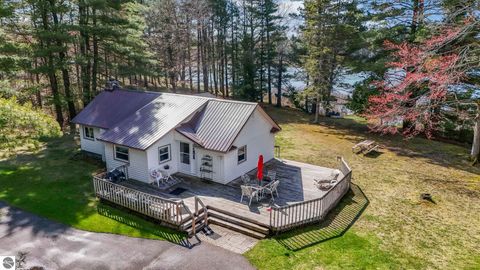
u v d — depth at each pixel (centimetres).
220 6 3931
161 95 2030
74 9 2592
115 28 2586
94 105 2161
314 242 1173
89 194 1570
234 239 1201
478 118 1977
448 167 1978
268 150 2011
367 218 1359
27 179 1733
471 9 1507
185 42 3859
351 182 1744
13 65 2236
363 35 2672
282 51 3844
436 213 1409
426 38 2031
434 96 1603
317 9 2930
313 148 2338
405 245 1163
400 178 1800
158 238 1205
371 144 2273
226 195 1502
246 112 1717
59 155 2109
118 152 1734
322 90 3078
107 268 1027
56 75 2841
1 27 2369
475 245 1173
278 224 1223
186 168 1744
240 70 3859
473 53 1655
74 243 1164
